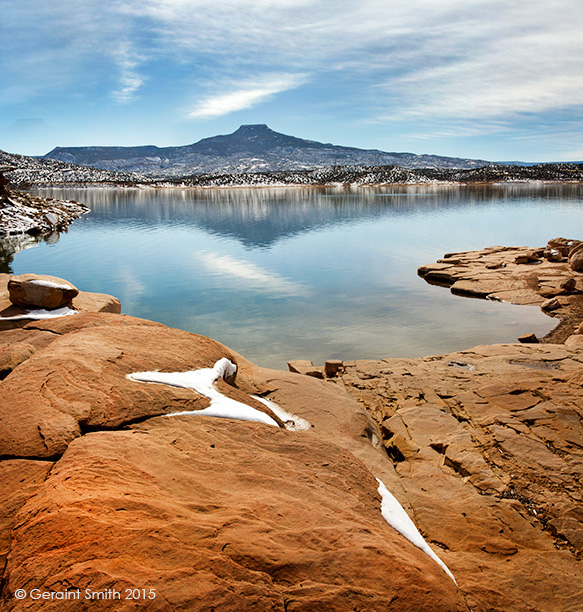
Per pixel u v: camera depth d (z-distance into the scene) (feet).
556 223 156.87
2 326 29.96
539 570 14.17
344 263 92.12
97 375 16.29
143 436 13.58
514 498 18.13
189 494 11.16
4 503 10.38
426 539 15.43
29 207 168.04
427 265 84.48
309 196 335.26
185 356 19.88
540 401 27.32
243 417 16.46
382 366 36.37
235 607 7.87
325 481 13.39
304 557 9.44
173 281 75.66
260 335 48.65
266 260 95.45
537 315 57.11
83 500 9.53
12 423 13.38
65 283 34.06
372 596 9.02
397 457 22.89
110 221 176.86
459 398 29.07
